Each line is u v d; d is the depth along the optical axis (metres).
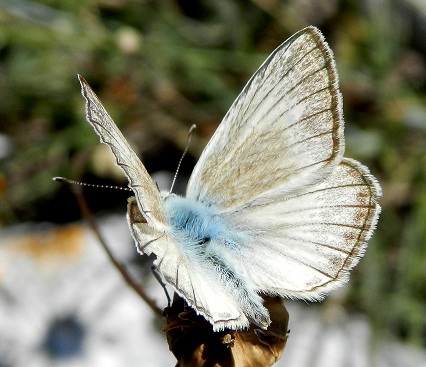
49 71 0.23
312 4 0.24
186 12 0.23
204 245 0.16
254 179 0.17
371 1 0.24
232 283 0.16
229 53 0.23
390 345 0.21
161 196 0.17
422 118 0.23
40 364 0.22
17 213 0.23
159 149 0.23
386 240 0.22
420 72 0.24
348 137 0.23
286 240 0.17
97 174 0.23
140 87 0.23
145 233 0.16
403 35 0.24
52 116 0.23
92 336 0.22
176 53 0.23
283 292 0.16
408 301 0.22
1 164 0.23
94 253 0.23
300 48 0.17
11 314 0.22
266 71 0.17
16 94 0.23
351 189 0.16
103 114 0.16
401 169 0.23
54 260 0.23
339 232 0.16
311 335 0.22
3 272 0.23
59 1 0.23
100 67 0.23
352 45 0.23
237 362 0.16
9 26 0.22
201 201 0.17
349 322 0.22
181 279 0.16
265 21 0.23
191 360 0.16
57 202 0.23
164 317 0.17
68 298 0.22
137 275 0.22
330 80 0.16
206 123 0.23
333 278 0.16
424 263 0.22
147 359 0.22
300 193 0.17
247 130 0.17
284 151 0.17
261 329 0.16
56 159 0.23
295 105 0.17
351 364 0.22
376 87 0.23
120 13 0.23
